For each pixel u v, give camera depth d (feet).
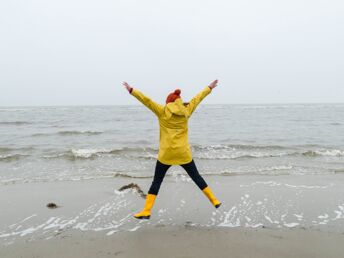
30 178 22.82
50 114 131.95
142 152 35.50
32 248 11.14
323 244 11.36
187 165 12.51
